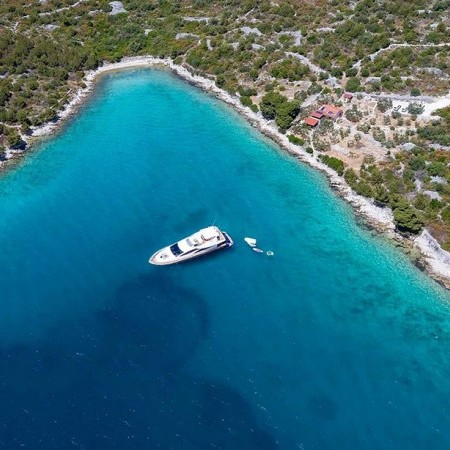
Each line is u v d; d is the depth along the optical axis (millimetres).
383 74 128000
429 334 76125
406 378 70188
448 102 117000
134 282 82688
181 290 81562
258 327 76188
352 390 68500
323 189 103562
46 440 61844
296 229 94438
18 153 115500
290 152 113938
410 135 109750
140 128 124438
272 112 121938
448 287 83375
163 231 93000
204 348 72875
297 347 73625
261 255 88562
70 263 86125
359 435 63719
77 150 116500
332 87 127625
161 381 68625
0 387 67500
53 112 127250
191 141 119188
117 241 90688
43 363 70500
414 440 63469
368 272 86062
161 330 75188
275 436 63312
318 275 85250
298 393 67938
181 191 103188
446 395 68312
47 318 76625
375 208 97938
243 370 70375
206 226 94438
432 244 89062
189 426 63938
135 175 107938
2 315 77125
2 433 62469
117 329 75125
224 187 104562
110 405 65812
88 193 102750
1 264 85938
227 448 61906
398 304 80688
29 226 94438
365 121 115562
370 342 74812
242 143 118062
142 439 62344
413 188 97938
